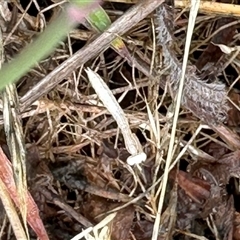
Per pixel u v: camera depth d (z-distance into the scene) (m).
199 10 0.23
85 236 0.22
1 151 0.21
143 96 0.25
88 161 0.25
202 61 0.25
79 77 0.24
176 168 0.24
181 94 0.21
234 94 0.25
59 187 0.25
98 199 0.25
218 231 0.24
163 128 0.24
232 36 0.24
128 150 0.22
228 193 0.25
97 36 0.20
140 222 0.24
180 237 0.25
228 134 0.24
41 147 0.24
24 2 0.24
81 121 0.24
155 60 0.23
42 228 0.22
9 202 0.21
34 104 0.23
